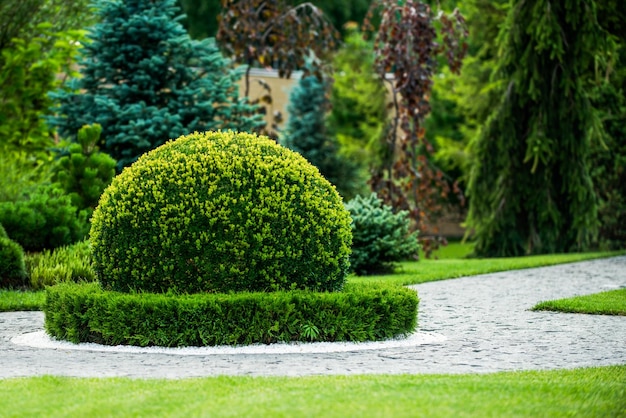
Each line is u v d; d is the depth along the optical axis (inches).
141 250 359.6
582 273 641.6
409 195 914.1
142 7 747.4
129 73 745.0
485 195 867.4
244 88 1227.9
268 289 359.6
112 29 737.6
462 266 700.7
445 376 274.7
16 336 375.2
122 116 711.7
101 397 242.1
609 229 914.1
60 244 609.3
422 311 451.5
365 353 328.5
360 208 666.2
